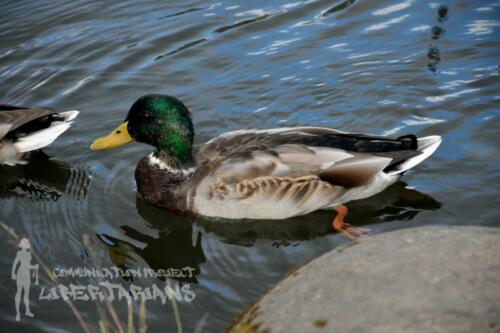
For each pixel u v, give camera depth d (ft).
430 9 43.16
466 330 15.90
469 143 32.60
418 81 37.47
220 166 28.99
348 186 29.14
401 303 17.07
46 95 38.83
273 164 28.58
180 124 29.78
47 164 34.40
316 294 18.33
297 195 28.58
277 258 27.02
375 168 29.09
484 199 29.07
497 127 33.40
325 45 41.22
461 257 18.44
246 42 42.04
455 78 37.27
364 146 30.01
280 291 19.22
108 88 39.17
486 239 19.30
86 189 32.22
